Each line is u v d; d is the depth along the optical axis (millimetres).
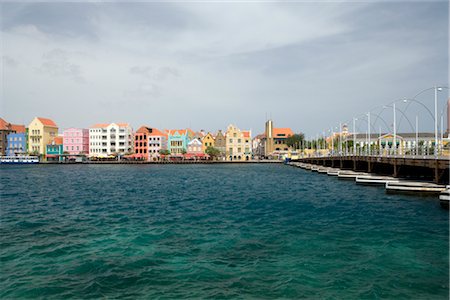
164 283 16672
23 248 22062
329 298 15141
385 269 18328
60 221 30453
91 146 174625
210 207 38156
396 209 36000
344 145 140125
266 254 20797
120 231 26547
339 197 46375
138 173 101375
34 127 171875
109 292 15773
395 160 53875
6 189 57188
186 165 154125
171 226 28297
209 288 16109
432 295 15484
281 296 15305
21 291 15859
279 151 190625
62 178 81938
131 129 183750
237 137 176375
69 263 19312
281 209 36625
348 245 22547
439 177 45250
